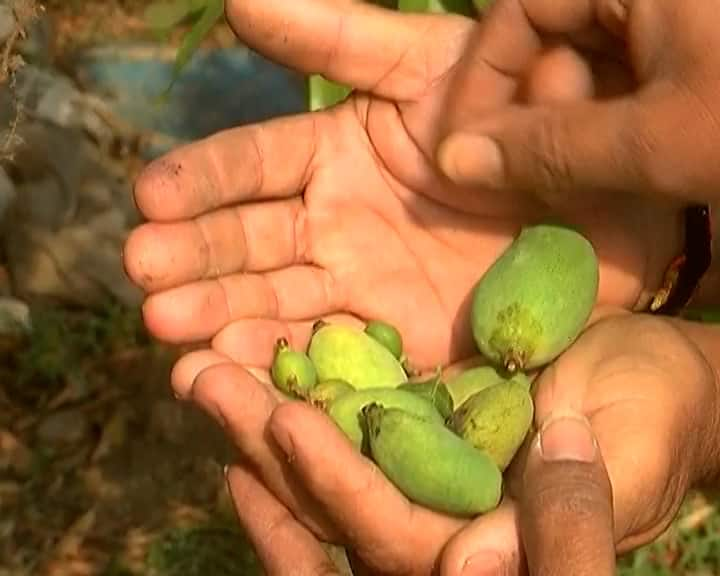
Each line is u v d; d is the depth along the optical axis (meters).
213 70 1.27
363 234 0.55
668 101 0.45
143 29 1.31
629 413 0.44
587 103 0.48
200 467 1.01
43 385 1.08
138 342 1.10
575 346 0.49
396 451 0.44
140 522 0.97
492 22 0.50
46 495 0.99
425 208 0.55
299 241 0.54
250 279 0.52
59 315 1.11
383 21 0.54
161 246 0.50
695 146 0.45
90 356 1.09
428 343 0.54
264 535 0.47
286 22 0.54
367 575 0.48
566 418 0.42
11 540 0.96
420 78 0.54
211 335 0.51
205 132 1.24
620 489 0.43
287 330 0.52
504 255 0.51
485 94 0.51
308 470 0.43
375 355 0.51
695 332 0.50
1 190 1.10
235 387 0.46
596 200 0.52
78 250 1.13
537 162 0.49
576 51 0.49
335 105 0.55
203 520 0.96
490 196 0.54
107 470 1.01
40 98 1.14
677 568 0.88
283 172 0.53
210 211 0.52
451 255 0.55
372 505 0.43
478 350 0.53
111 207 1.15
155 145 1.21
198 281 0.51
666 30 0.45
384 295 0.54
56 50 1.26
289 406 0.43
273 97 1.26
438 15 0.54
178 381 0.49
